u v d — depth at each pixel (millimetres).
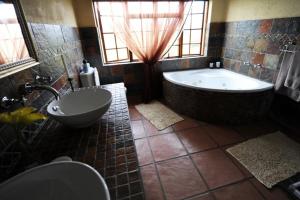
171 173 1713
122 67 3264
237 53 3061
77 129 1184
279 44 2262
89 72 2586
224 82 3188
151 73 3215
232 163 1801
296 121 2205
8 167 816
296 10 1994
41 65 1345
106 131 1148
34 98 1157
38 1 1418
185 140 2188
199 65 3568
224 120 2459
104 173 809
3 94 876
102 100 1380
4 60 935
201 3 3195
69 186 634
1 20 948
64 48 1971
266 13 2389
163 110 2965
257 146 1999
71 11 2504
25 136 984
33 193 618
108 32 3088
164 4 2781
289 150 1912
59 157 886
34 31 1289
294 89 2012
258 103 2328
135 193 707
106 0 2760
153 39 2961
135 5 2727
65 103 1306
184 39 3398
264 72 2561
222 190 1524
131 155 920
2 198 573
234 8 2971
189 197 1477
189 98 2604
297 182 1490
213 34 3336
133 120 2693
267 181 1571
